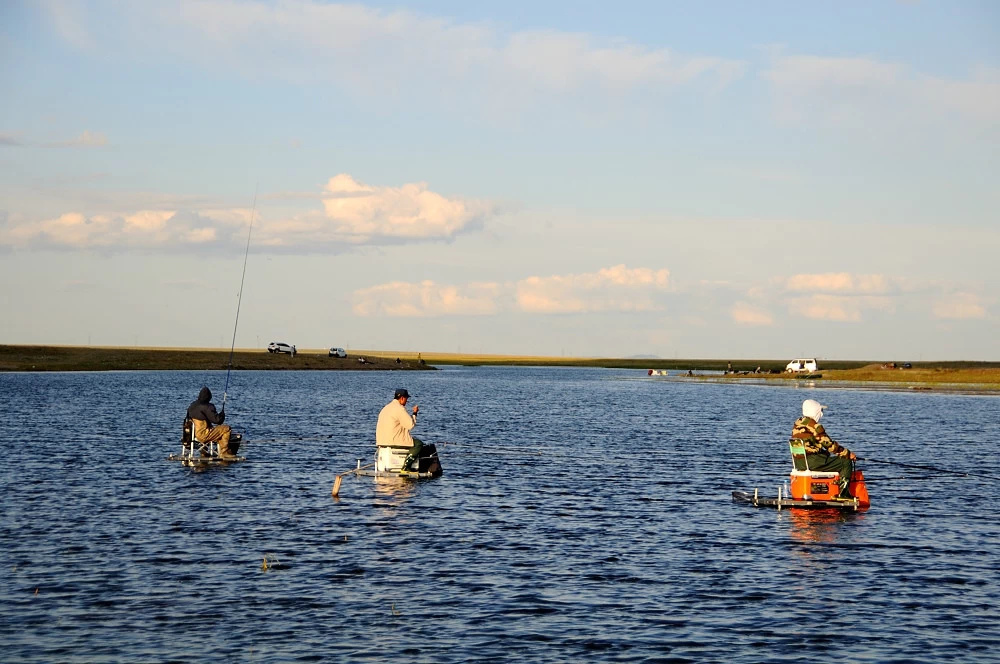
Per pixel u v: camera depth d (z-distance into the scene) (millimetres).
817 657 12367
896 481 28438
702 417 60375
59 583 15258
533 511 22438
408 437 28578
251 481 26859
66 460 31281
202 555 17297
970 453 37594
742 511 22641
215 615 13758
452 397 88625
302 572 16172
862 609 14367
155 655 12156
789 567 16875
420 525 20453
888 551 18172
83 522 20266
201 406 31422
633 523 20953
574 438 43562
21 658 11984
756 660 12242
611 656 12344
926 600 14844
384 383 122188
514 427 50656
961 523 21125
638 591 15258
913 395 97812
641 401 82812
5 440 37906
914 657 12375
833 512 22547
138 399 69938
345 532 19594
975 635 13211
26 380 107250
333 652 12352
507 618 13820
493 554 17703
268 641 12719
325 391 93438
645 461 33656
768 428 50625
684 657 12336
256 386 104812
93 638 12734
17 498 23328
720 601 14742
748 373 180375
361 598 14688
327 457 33562
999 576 16312
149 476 27672
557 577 16047
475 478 28312
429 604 14430
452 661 12117
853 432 48281
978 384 125562
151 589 15000
